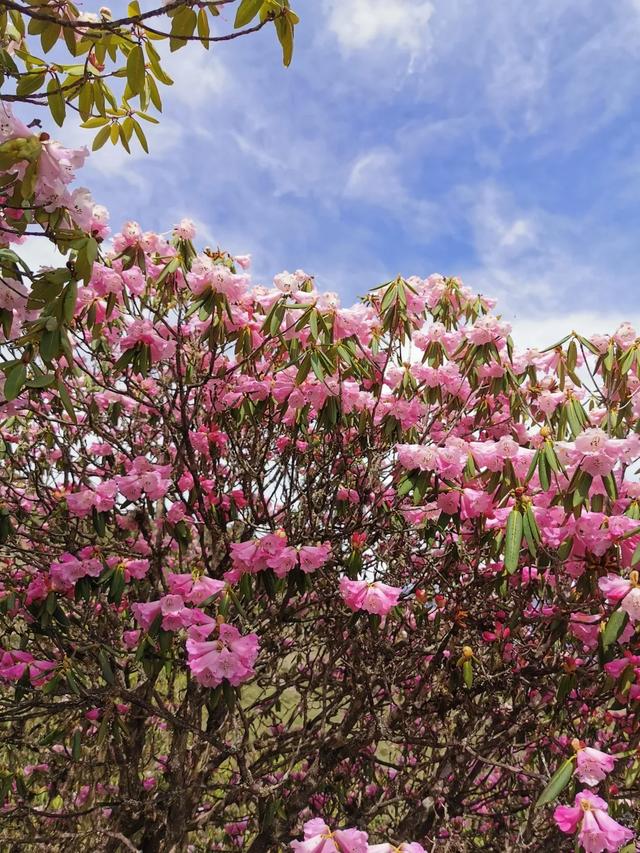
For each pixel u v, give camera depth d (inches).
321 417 121.6
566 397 122.6
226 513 144.4
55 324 61.2
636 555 89.4
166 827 121.3
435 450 105.0
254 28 65.5
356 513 132.6
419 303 131.3
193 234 120.7
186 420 115.8
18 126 59.9
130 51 77.4
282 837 121.1
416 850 79.3
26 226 66.2
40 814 114.9
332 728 132.2
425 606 135.4
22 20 82.0
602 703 123.3
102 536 113.2
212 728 133.0
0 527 108.4
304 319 106.3
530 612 136.6
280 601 139.3
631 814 117.5
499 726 126.7
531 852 121.0
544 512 102.7
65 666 102.9
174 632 104.2
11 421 153.9
